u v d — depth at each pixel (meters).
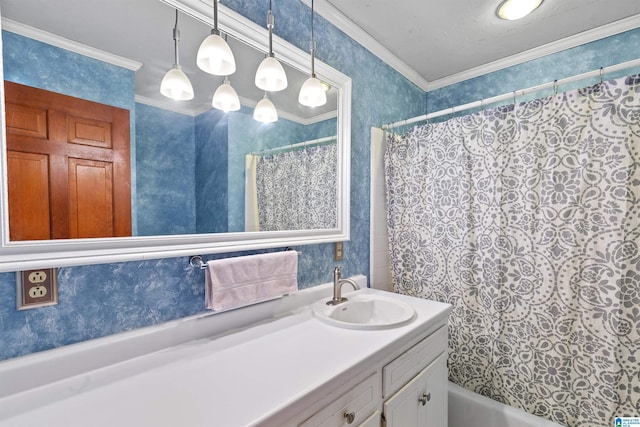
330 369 0.82
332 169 1.58
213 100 1.12
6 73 0.73
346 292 1.62
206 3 1.07
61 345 0.81
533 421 1.35
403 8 1.58
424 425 1.20
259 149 1.26
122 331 0.91
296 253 1.31
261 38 1.24
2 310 0.73
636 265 1.17
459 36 1.83
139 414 0.64
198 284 1.08
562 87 1.91
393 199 1.86
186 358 0.90
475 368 1.59
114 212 0.89
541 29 1.77
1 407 0.67
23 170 0.75
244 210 1.21
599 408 1.23
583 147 1.25
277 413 0.64
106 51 0.88
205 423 0.60
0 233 0.71
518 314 1.44
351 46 1.72
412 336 1.11
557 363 1.33
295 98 1.40
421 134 1.75
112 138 0.89
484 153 1.52
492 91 2.20
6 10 0.73
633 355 1.18
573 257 1.28
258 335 1.06
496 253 1.48
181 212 1.04
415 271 1.80
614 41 1.75
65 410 0.66
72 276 0.83
